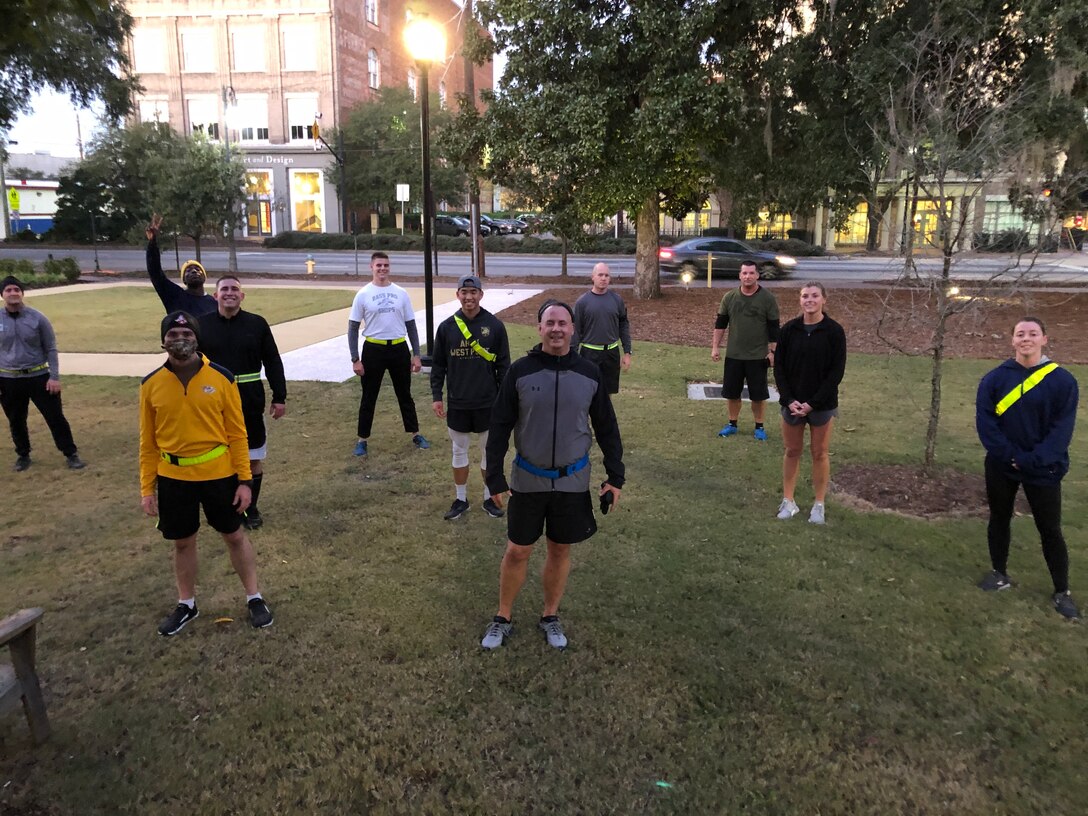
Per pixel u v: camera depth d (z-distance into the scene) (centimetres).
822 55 1620
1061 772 300
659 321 1588
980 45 1225
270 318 1597
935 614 415
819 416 521
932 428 617
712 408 882
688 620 410
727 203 2600
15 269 2517
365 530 529
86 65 2342
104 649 380
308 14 4566
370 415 695
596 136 1584
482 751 312
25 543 508
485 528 536
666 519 548
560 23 1597
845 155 1588
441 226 4656
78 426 795
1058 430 408
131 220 4347
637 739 319
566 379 356
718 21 1572
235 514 389
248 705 337
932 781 296
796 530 528
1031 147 1266
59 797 285
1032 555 488
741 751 312
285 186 4803
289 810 281
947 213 605
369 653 378
